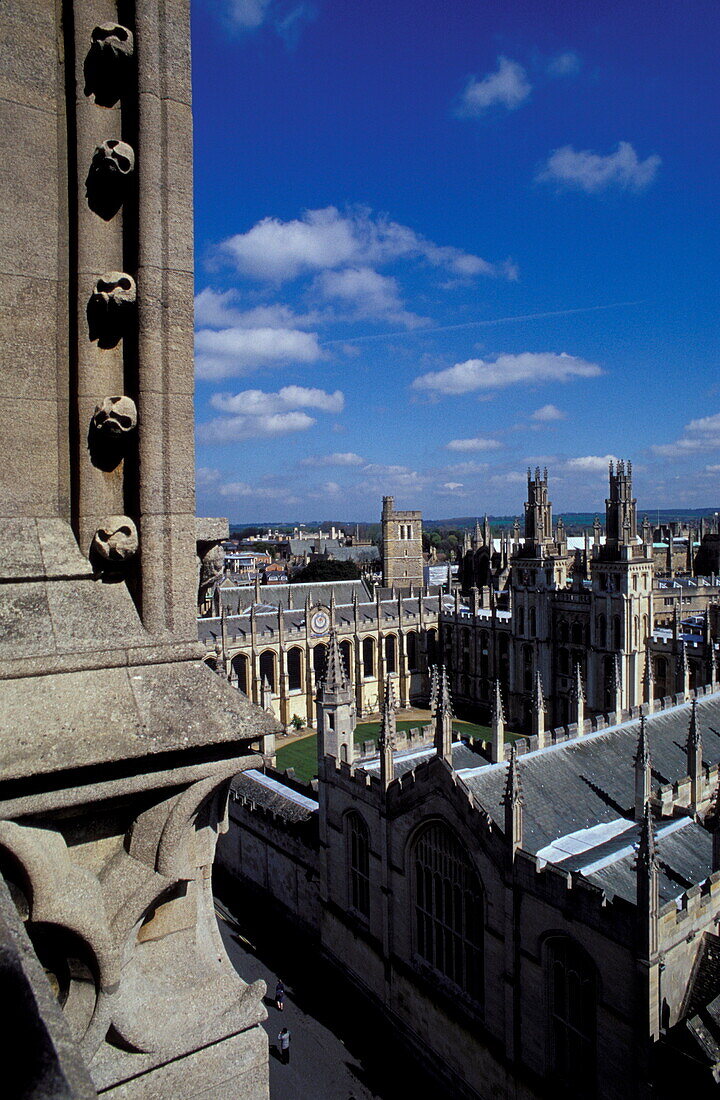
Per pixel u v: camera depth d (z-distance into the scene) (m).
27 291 9.64
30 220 9.68
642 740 40.53
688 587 122.25
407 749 52.00
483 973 36.00
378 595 127.50
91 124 9.81
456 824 36.81
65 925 7.81
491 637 119.25
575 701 53.06
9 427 9.51
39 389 9.73
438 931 39.50
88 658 8.88
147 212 9.60
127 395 9.88
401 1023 42.16
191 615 9.91
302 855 54.09
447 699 39.47
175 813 8.69
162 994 8.70
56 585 9.36
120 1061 8.09
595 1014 30.03
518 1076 33.47
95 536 9.55
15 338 9.55
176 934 9.20
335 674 48.34
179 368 9.89
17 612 8.89
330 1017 44.56
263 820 59.28
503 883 34.03
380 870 43.47
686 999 29.12
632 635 95.12
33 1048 4.14
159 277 9.71
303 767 90.75
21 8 9.66
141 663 9.26
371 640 124.62
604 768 45.31
